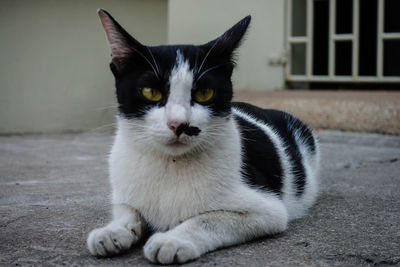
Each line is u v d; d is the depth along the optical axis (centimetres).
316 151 90
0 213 75
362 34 165
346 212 77
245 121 77
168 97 65
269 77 158
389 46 165
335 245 65
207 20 160
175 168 65
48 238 67
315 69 166
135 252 63
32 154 117
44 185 90
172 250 60
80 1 153
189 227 63
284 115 90
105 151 122
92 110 157
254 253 63
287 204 75
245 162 69
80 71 155
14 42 151
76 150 123
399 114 130
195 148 65
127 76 67
